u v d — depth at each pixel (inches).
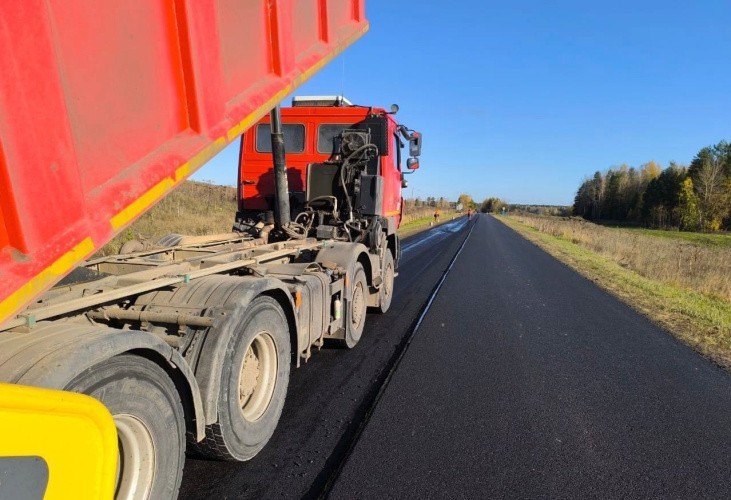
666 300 420.5
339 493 120.8
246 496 118.3
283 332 151.7
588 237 1364.4
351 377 201.2
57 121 66.8
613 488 129.0
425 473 131.8
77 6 70.7
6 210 60.2
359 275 248.2
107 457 72.8
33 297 63.4
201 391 112.0
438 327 288.7
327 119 298.5
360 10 186.2
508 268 592.4
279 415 148.8
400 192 380.2
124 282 112.3
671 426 167.9
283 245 211.0
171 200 938.7
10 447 58.4
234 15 110.4
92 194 73.5
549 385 201.8
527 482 129.9
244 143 304.8
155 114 87.7
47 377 68.6
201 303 122.6
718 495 127.8
